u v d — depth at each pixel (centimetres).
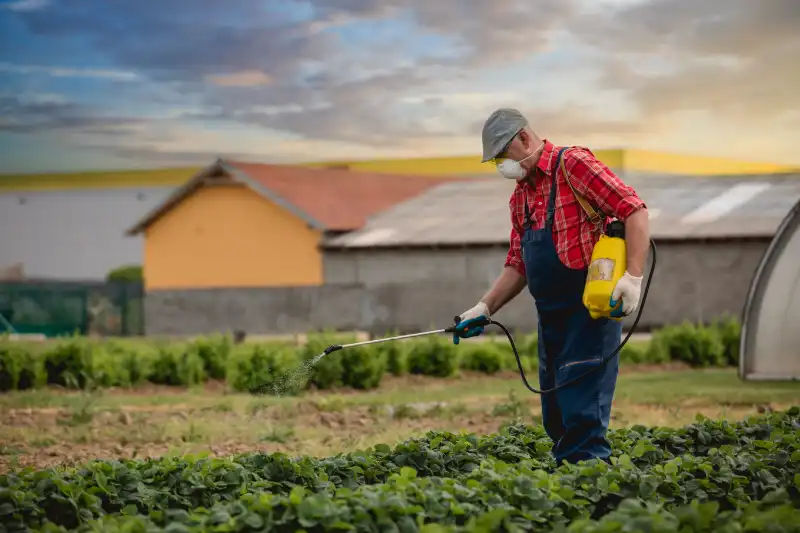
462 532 472
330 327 2950
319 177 3198
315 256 2980
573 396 644
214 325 3100
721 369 2030
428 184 3291
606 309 611
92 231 3562
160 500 604
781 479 625
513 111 650
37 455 1048
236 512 520
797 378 1452
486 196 3123
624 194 620
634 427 809
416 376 1881
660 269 2647
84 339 1830
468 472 684
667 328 2139
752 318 1467
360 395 1609
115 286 3378
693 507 498
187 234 3167
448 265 2834
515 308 2792
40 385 1706
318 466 661
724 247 2608
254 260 3078
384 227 3000
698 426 792
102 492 599
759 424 809
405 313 2880
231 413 1373
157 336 3164
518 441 760
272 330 3050
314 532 496
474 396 1573
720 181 2945
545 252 643
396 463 687
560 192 638
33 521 556
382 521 496
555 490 552
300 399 1493
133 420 1298
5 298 3456
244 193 3092
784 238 1406
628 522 467
